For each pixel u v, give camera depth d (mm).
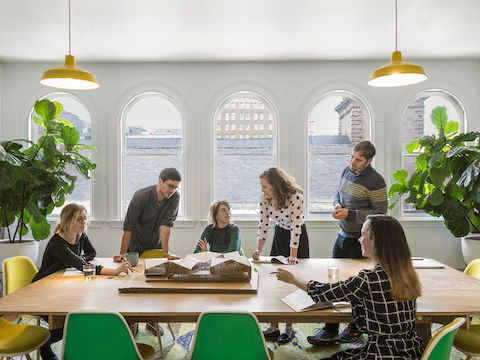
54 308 1983
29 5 3543
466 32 4273
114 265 2926
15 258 2781
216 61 5246
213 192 5332
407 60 5238
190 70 5277
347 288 1797
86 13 3719
